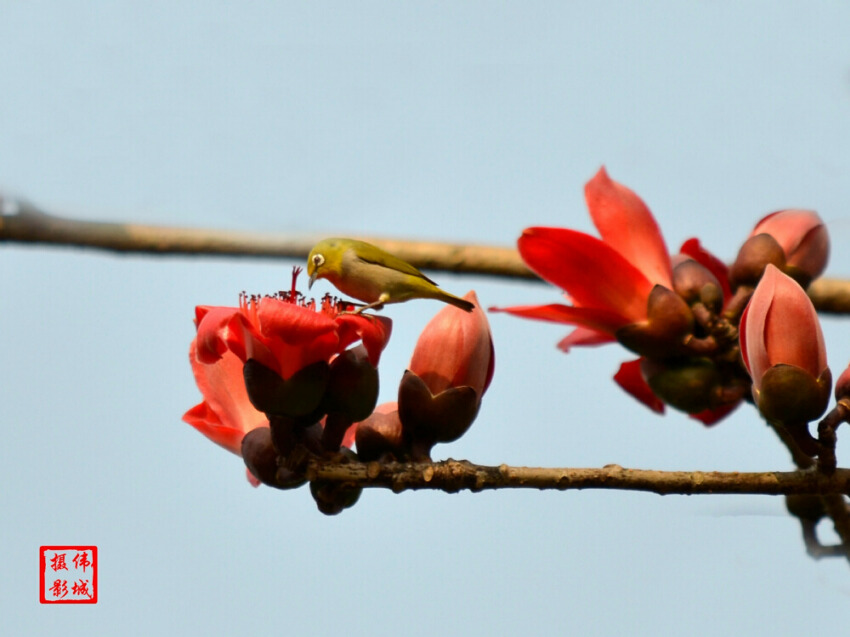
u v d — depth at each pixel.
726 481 3.43
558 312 3.57
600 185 3.60
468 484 3.45
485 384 3.52
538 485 3.44
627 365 3.64
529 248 3.58
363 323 3.46
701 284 3.58
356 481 3.46
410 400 3.50
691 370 3.57
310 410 3.46
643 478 3.44
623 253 3.59
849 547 3.50
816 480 3.43
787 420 3.44
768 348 3.46
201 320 3.48
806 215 3.61
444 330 3.51
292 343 3.44
